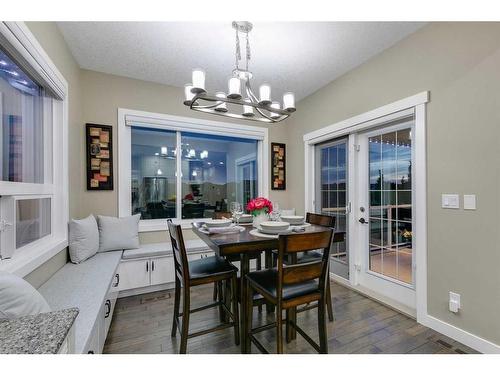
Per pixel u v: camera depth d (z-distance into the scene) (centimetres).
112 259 239
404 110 227
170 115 329
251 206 219
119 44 238
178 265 188
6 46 136
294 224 218
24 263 148
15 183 153
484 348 170
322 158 354
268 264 225
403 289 245
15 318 83
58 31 209
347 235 307
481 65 174
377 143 275
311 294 154
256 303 187
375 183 278
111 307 211
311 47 245
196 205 363
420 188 212
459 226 186
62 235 216
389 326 206
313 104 356
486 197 171
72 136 246
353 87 287
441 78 199
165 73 298
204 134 360
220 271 181
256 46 243
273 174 403
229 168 390
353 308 239
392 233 258
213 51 251
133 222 291
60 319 79
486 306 170
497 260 165
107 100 296
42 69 168
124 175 304
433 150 203
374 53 256
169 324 212
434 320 200
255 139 399
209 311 238
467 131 181
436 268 200
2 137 145
